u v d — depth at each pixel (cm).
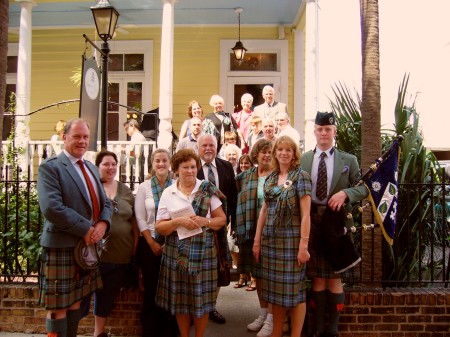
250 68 1046
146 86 1055
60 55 1068
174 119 1048
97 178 386
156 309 426
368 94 453
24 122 877
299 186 387
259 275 424
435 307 433
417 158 496
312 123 815
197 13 974
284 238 387
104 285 420
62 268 359
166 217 392
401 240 491
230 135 666
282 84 1036
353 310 434
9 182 504
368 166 448
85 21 1035
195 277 380
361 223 465
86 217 368
